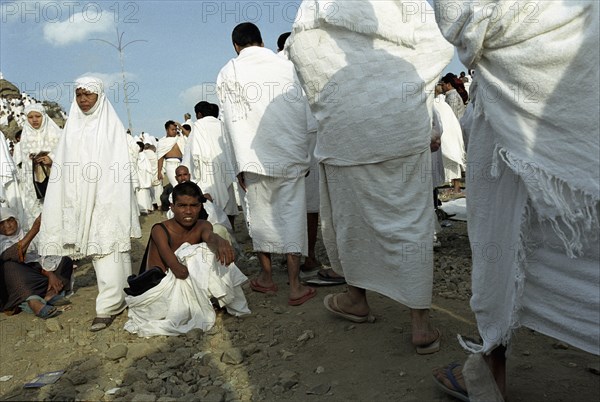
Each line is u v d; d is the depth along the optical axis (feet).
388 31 9.97
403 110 10.02
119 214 13.98
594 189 6.48
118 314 14.46
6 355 12.38
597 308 6.76
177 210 13.60
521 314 7.52
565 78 6.52
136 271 20.44
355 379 9.96
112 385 10.56
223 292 13.35
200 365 11.21
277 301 15.05
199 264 13.10
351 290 12.27
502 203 7.57
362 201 10.66
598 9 6.46
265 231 15.01
